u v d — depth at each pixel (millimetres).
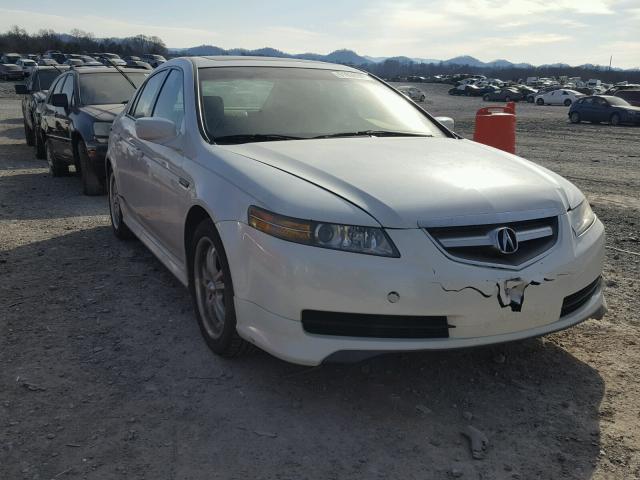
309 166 3135
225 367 3322
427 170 3148
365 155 3371
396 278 2639
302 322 2756
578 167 12141
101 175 7984
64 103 8750
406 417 2869
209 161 3438
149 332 3777
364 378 3221
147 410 2904
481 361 3422
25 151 13172
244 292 2957
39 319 3961
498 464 2539
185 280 3754
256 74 4316
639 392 3105
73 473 2445
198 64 4305
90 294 4418
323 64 4805
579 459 2574
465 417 2865
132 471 2463
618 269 5176
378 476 2451
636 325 3955
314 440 2682
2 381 3162
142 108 5094
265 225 2832
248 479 2426
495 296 2734
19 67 48781
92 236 6062
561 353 3541
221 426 2779
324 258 2676
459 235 2754
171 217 3895
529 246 2908
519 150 15484
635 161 13211
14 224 6559
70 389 3090
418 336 2723
